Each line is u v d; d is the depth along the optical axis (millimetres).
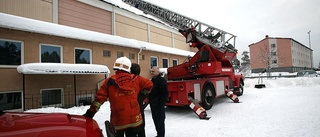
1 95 7684
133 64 3715
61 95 9391
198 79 7477
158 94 4188
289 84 16797
